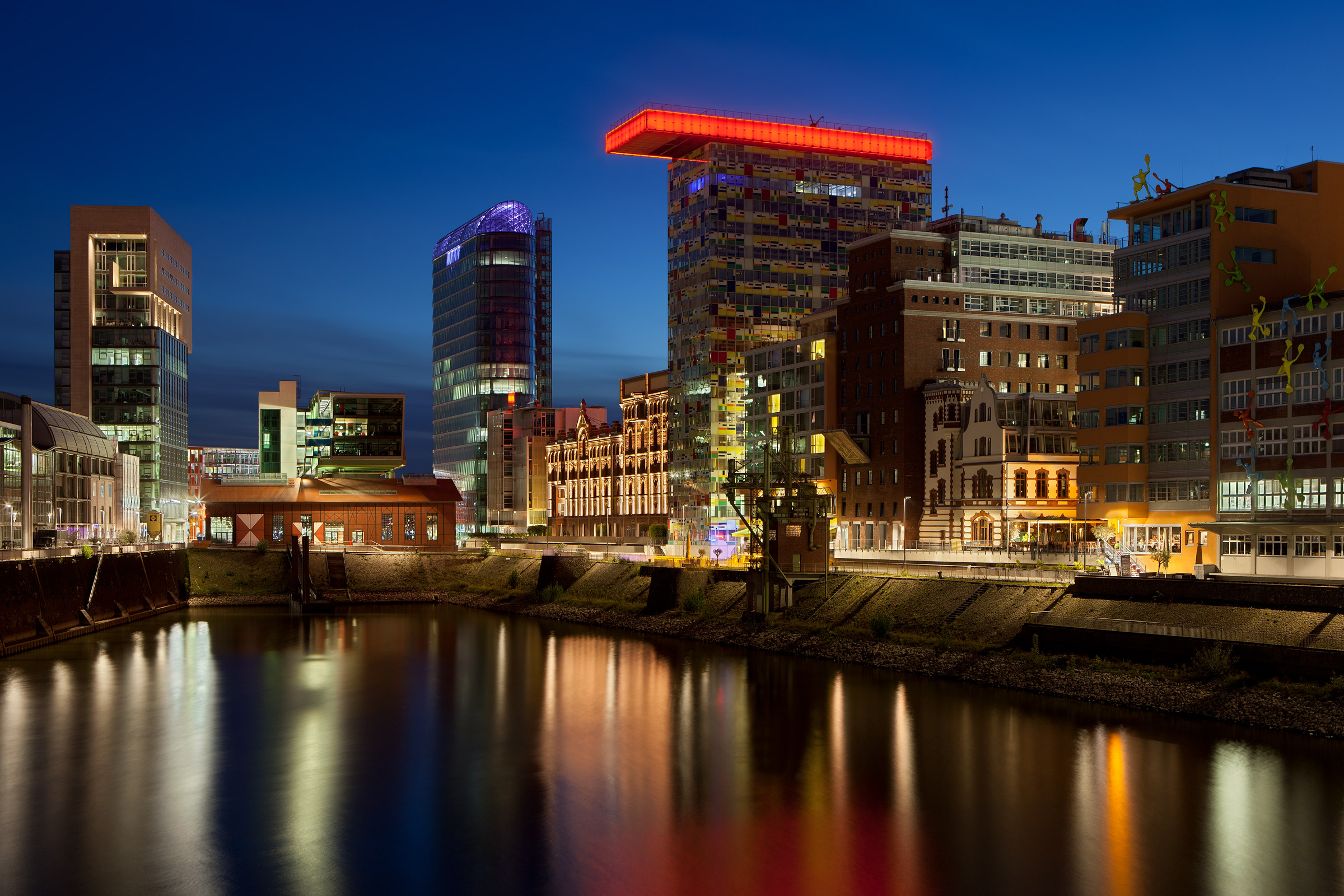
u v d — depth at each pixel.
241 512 180.75
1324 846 47.34
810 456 151.62
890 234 140.50
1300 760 57.44
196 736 71.06
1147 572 88.38
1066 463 121.25
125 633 121.00
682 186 186.75
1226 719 64.00
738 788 58.25
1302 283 100.19
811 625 101.06
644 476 197.38
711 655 99.50
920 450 133.00
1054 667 76.50
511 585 155.12
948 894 44.09
